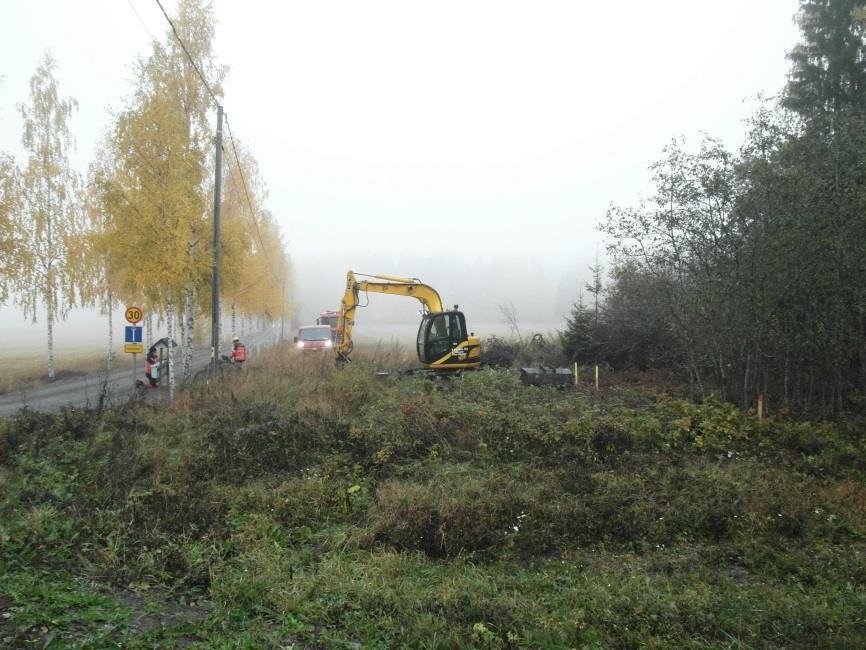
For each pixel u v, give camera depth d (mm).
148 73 16297
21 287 21906
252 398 13609
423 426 10453
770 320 11859
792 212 11070
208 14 17750
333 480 8539
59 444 9891
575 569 6043
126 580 5262
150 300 18672
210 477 8805
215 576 5320
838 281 10867
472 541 6523
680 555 6465
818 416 12180
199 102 17672
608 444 10219
